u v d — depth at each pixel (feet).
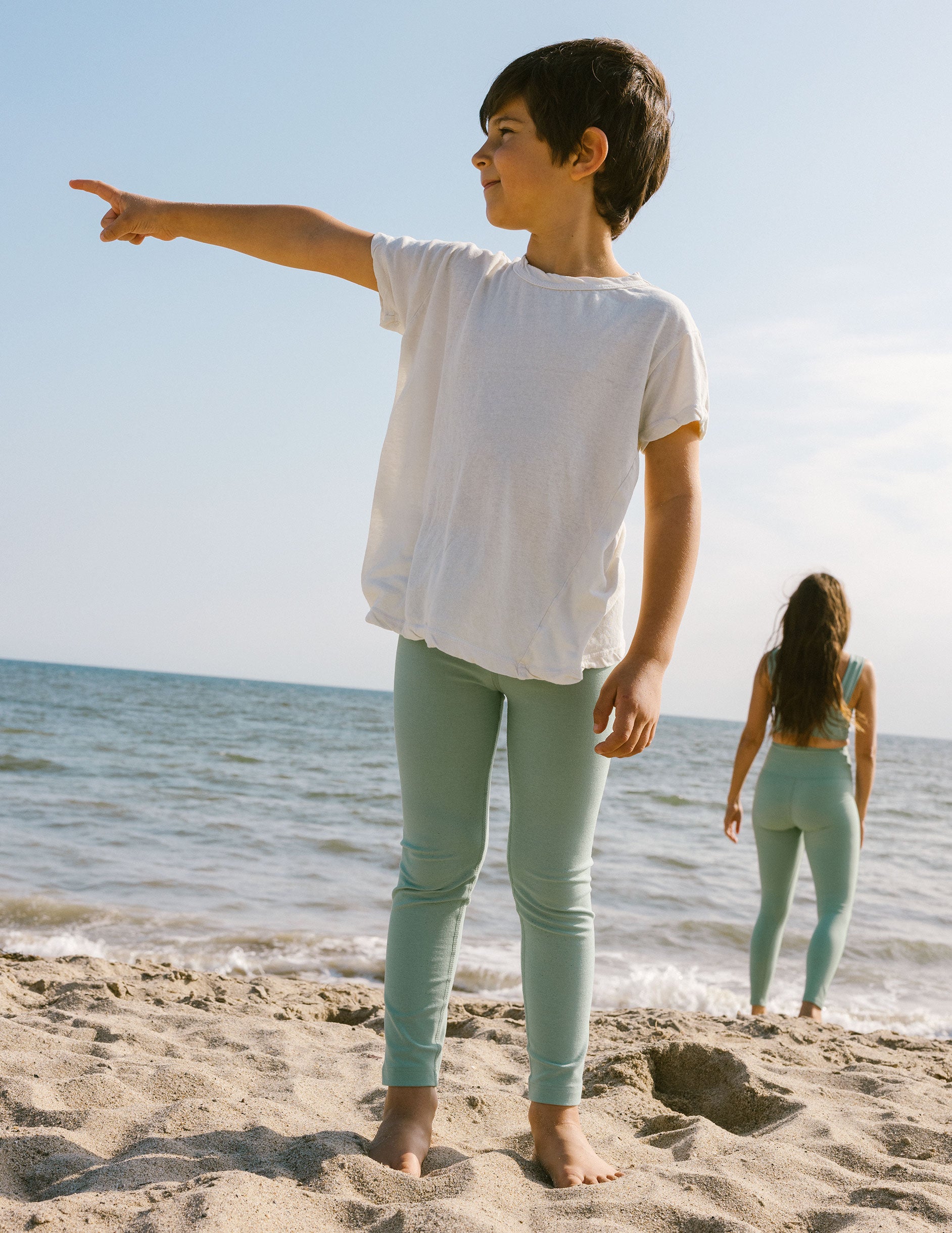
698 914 26.02
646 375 5.69
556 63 5.81
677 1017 12.05
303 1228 4.67
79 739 74.90
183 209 6.45
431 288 6.19
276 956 18.95
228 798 47.29
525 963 6.13
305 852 32.55
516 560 5.62
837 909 13.41
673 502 5.78
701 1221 5.09
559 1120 5.94
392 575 6.17
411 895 6.12
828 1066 10.18
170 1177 5.30
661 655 5.43
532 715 5.84
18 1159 5.56
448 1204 4.94
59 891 22.89
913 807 71.05
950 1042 12.35
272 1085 7.61
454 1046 9.76
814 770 13.71
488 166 6.05
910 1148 7.15
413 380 6.23
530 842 5.92
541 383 5.64
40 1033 8.56
